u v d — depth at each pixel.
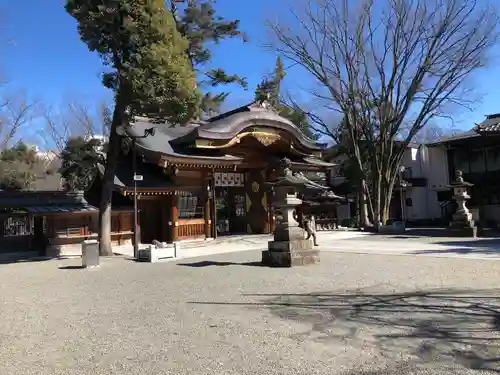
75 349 5.58
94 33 15.38
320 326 6.16
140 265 14.88
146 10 15.27
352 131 28.81
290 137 25.61
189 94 15.70
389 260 13.02
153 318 7.06
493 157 32.38
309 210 29.39
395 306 7.12
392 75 27.25
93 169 28.48
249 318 6.80
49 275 13.07
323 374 4.41
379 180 28.05
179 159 21.36
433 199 37.12
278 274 11.16
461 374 4.25
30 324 7.04
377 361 4.70
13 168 32.31
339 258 13.97
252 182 27.08
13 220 19.59
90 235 20.23
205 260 15.45
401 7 26.31
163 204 22.56
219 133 22.39
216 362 4.87
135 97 15.60
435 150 36.66
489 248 15.25
